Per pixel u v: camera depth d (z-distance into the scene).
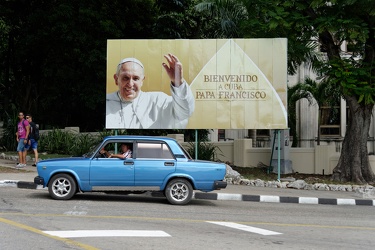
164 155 13.49
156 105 19.36
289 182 18.61
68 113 34.03
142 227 10.13
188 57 19.31
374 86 18.81
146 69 19.39
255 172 21.61
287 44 20.36
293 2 19.02
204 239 9.20
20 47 31.30
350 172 19.94
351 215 13.38
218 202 14.77
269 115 19.11
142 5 31.05
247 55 19.19
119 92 19.42
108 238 8.87
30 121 20.17
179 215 11.96
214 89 19.23
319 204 15.49
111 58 19.48
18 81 34.09
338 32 18.47
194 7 26.86
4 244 8.18
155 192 15.10
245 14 23.80
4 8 30.20
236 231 10.21
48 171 13.30
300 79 30.36
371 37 19.38
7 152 25.84
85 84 30.22
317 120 31.55
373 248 9.05
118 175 13.24
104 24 28.69
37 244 8.23
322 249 8.81
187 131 28.05
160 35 29.66
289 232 10.42
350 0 17.73
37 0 30.58
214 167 13.54
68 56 30.34
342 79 18.77
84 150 23.66
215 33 27.97
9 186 15.75
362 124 19.97
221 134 32.47
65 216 11.06
